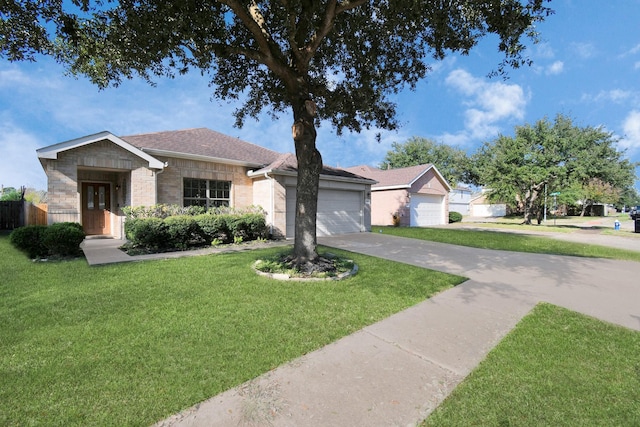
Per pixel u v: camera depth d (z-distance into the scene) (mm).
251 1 5969
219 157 11898
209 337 3375
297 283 5457
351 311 4215
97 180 11523
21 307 4184
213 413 2213
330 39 7445
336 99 7738
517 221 29094
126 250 8758
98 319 3818
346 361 2961
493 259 8094
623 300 4828
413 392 2496
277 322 3803
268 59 6133
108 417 2150
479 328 3754
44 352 3012
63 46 6203
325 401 2361
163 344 3203
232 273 6082
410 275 6152
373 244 10555
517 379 2693
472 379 2686
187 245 9609
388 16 6113
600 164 17953
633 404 2387
